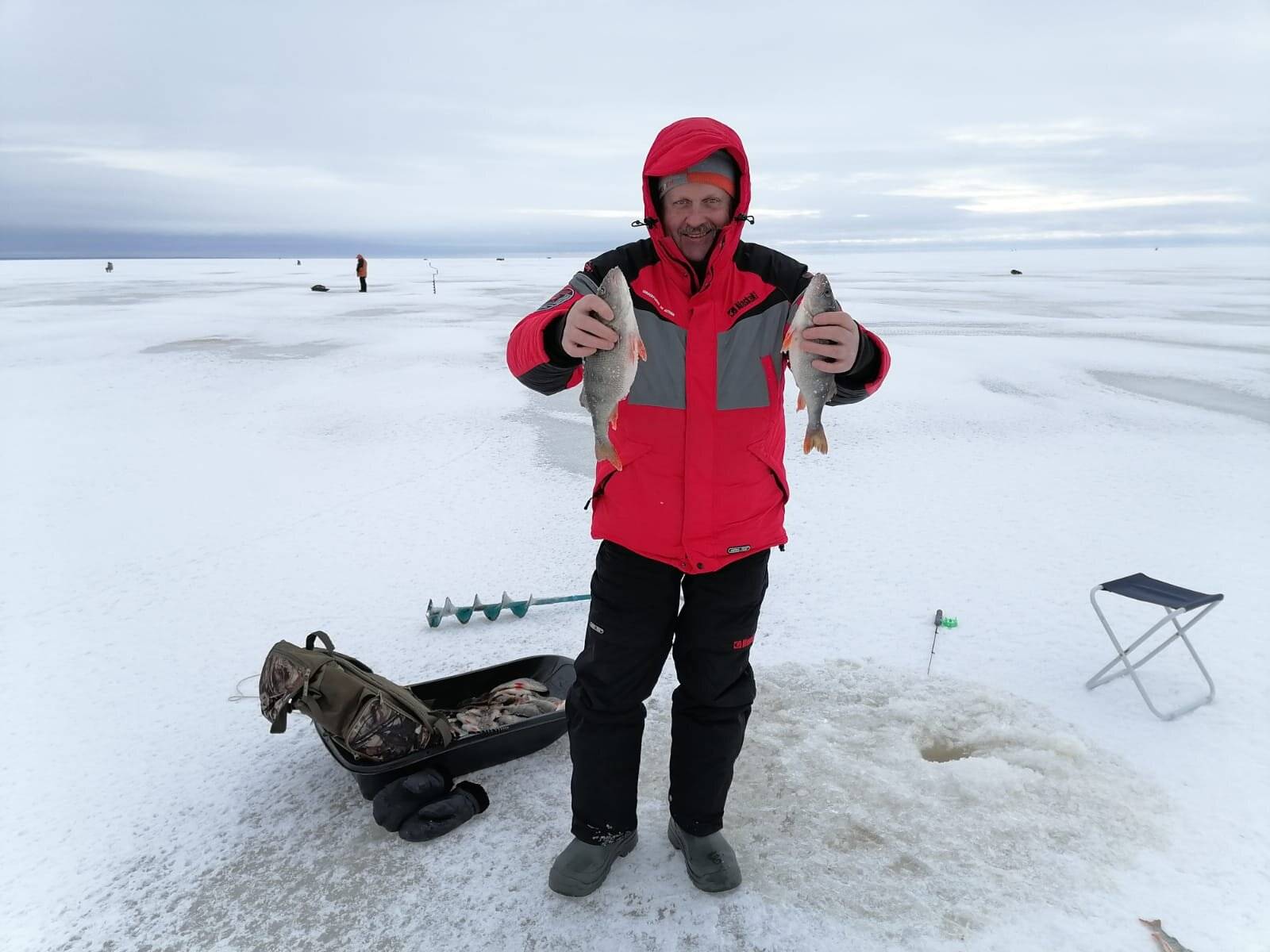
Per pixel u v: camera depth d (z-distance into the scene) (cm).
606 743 238
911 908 238
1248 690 352
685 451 218
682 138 199
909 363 1373
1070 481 696
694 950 227
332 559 550
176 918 246
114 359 1460
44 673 405
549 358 211
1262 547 531
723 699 237
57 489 714
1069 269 8331
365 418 988
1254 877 247
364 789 291
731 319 216
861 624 429
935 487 683
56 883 262
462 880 256
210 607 480
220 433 915
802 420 941
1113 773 298
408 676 395
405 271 8788
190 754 333
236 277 6128
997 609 444
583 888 243
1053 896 241
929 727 332
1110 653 392
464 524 614
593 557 545
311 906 248
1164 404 1034
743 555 229
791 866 256
